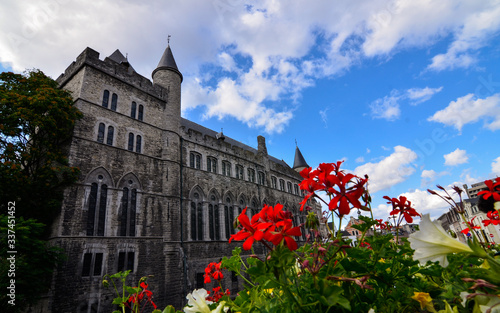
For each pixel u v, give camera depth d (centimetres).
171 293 1950
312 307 126
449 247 103
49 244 1529
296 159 5378
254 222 147
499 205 165
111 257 1753
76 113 1845
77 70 2117
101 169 1914
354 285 138
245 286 186
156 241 2034
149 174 2217
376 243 153
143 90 2456
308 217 162
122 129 2170
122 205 1959
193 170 2623
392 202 190
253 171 3472
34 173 1645
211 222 2619
